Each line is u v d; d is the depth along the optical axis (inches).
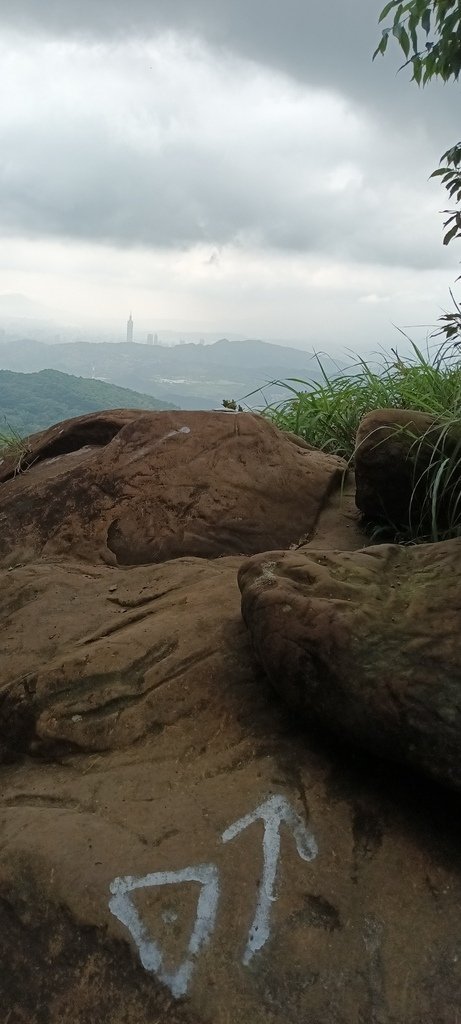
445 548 97.0
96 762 86.7
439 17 115.2
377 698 74.0
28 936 67.8
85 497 148.4
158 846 72.3
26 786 86.6
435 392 165.6
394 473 132.0
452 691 71.9
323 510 150.2
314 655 79.0
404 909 67.2
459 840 72.8
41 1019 63.1
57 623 114.7
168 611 108.9
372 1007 61.1
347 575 92.2
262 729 85.5
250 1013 61.1
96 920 67.0
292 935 65.7
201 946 65.3
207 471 145.5
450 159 116.2
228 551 137.5
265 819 74.6
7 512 153.7
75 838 73.6
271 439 153.0
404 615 82.0
